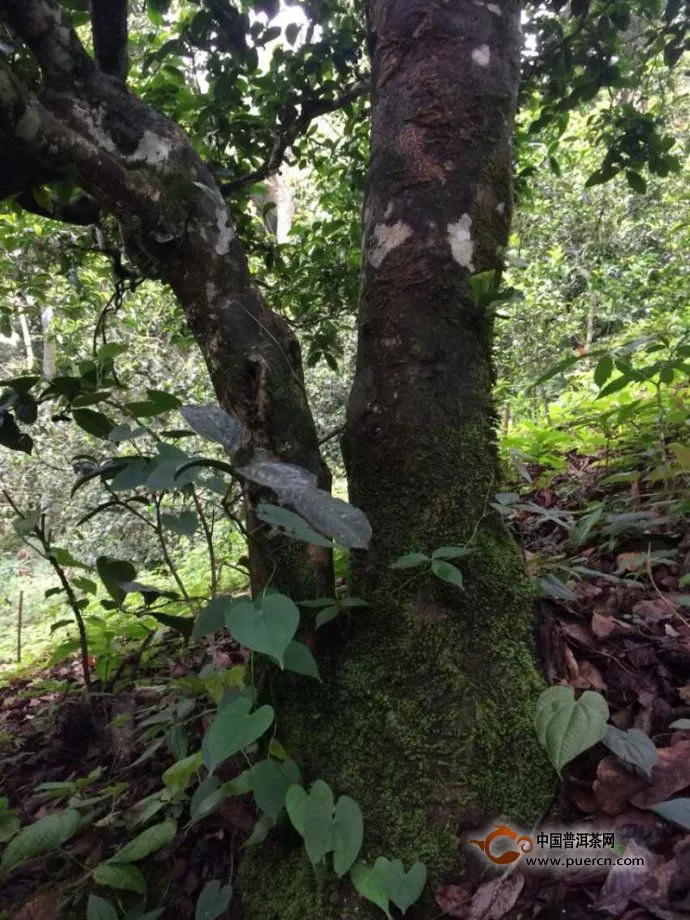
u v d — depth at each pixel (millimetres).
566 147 6594
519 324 6672
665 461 2531
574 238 7887
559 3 2949
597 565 2285
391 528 1687
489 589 1600
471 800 1390
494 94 1872
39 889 1728
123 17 2078
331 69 3303
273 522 1358
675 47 3043
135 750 2195
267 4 2602
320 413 7816
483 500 1700
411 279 1776
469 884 1326
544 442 3570
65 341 5598
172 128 1923
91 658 3410
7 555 9234
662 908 1168
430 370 1734
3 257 3980
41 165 1870
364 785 1447
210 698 2006
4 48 1817
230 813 1672
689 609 1932
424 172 1810
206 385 7078
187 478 1402
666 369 2191
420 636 1553
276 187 8555
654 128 3035
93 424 1901
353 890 1346
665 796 1346
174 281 1941
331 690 1607
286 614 1200
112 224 3326
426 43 1865
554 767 1410
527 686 1520
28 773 2371
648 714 1593
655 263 7363
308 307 3977
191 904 1578
